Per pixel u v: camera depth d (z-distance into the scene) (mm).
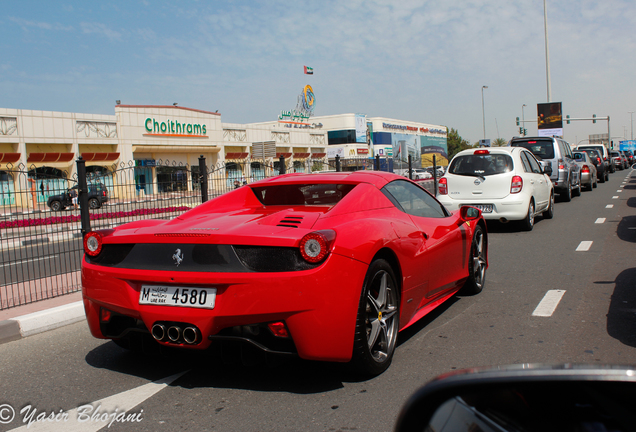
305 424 2533
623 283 5316
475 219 4836
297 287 2652
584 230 9453
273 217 3197
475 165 9641
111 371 3391
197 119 37469
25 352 3906
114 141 31766
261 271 2721
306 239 2670
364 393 2873
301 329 2678
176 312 2812
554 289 5234
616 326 3951
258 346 2732
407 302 3559
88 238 3197
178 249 2891
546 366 1041
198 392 2977
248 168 8844
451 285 4520
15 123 27125
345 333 2787
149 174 7145
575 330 3912
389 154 70438
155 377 3244
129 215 6918
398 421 1188
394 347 3305
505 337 3820
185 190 7449
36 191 6168
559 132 44000
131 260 3018
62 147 29422
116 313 3084
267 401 2814
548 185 11219
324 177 3916
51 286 5844
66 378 3307
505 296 5051
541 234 9234
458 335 3904
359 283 2863
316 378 3107
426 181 16188
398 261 3369
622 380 974
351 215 3311
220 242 2801
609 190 19891
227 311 2719
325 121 62812
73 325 4652
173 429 2549
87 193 5938
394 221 3533
